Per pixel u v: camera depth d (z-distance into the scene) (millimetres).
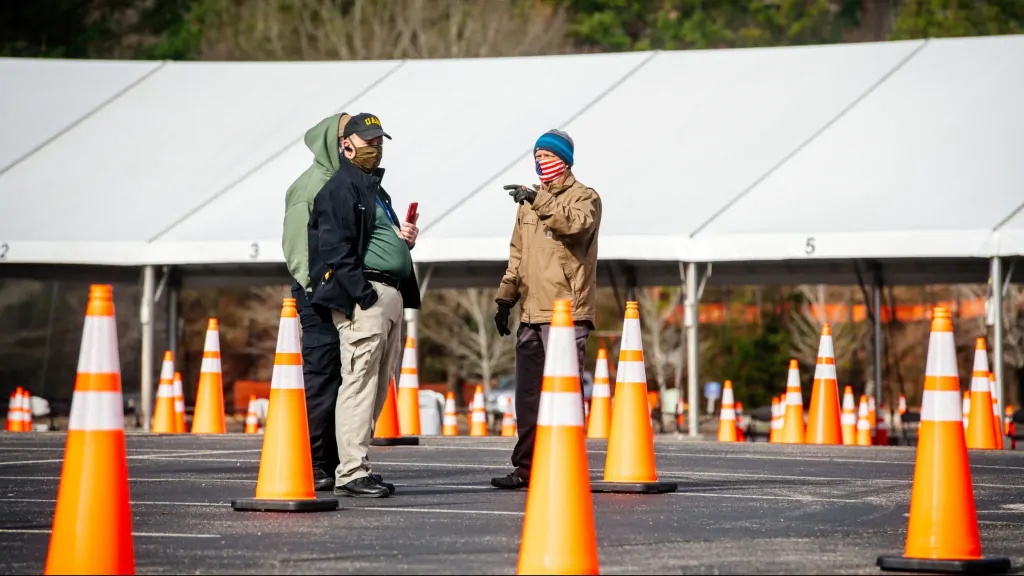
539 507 16594
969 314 141000
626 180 60500
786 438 51469
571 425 16703
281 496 23703
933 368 18484
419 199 60781
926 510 18297
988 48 65312
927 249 53719
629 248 56812
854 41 164500
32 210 62344
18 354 135000
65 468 16266
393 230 26031
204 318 145250
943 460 18312
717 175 59875
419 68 71875
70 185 64250
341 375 26672
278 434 23859
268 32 155875
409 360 51719
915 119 61000
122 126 68688
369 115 26203
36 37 157375
